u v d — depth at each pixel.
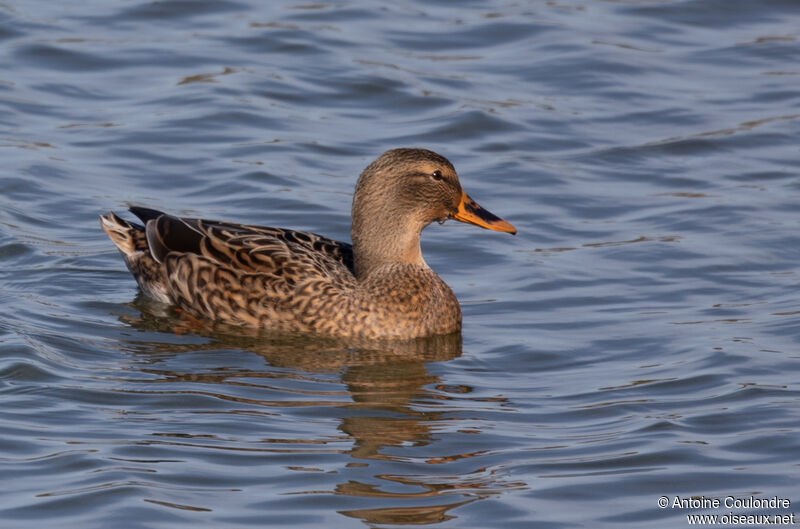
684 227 17.41
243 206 17.86
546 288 15.78
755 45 23.53
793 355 13.54
